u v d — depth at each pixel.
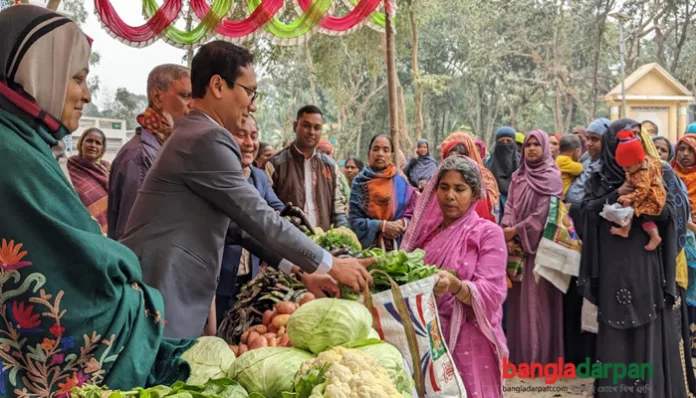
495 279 3.31
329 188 5.66
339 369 1.77
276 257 2.98
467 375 3.31
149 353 1.87
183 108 3.72
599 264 4.79
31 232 1.71
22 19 1.87
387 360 2.13
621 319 4.66
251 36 4.79
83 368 1.74
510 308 6.20
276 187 5.50
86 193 5.71
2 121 1.80
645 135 4.83
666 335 4.77
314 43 23.06
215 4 4.63
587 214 4.85
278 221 2.57
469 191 3.41
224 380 1.77
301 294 2.88
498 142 7.02
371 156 5.97
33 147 1.81
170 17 4.61
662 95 21.73
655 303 4.66
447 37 39.41
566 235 5.77
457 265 3.34
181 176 2.54
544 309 5.98
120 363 1.79
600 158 4.95
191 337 2.54
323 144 9.19
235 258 3.89
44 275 1.70
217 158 2.53
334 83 24.23
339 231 3.39
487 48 36.75
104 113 31.02
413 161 9.67
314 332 2.16
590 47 35.53
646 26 34.28
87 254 1.73
